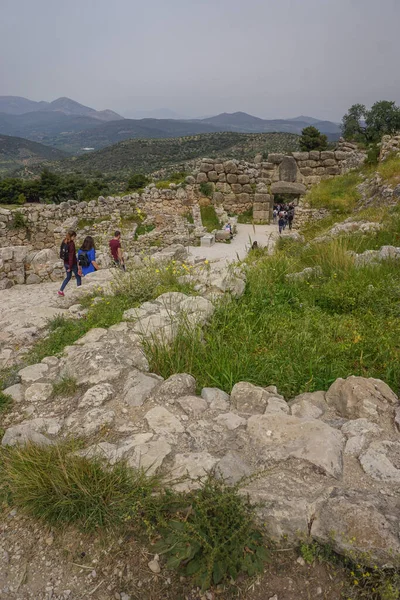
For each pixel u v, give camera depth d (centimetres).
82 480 280
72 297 786
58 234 2188
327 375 420
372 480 272
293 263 805
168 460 299
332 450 294
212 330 513
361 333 496
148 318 561
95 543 260
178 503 262
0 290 1277
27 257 1398
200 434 330
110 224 2284
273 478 277
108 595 235
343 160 2686
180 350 467
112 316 608
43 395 418
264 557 235
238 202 2789
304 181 2755
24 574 249
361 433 316
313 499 255
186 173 3009
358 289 609
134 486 276
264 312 583
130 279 742
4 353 543
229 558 229
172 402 381
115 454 308
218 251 1912
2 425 380
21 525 279
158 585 236
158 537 257
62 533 269
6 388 438
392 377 406
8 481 304
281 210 2738
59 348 535
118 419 362
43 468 297
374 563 221
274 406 363
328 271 730
